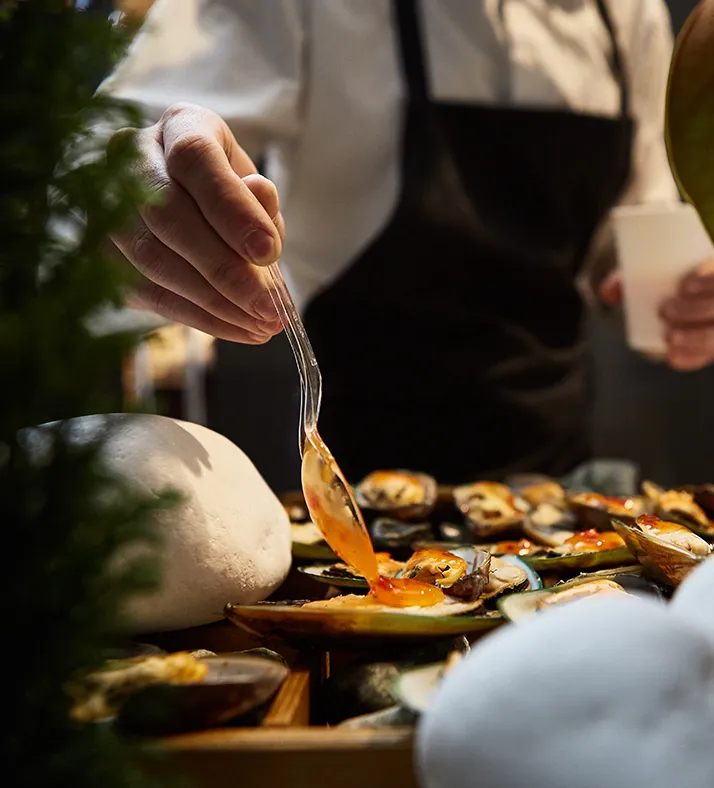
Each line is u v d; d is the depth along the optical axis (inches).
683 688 12.1
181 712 14.3
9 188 13.2
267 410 66.3
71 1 13.6
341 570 21.0
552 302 37.0
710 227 17.9
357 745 13.9
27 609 12.7
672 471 71.2
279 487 65.3
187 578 18.4
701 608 13.6
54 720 12.9
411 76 34.1
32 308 12.7
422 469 36.0
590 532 22.5
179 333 56.8
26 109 13.1
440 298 35.2
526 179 35.7
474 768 12.1
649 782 11.5
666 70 40.4
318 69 34.0
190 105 22.1
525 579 19.8
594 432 71.2
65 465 13.0
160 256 21.2
